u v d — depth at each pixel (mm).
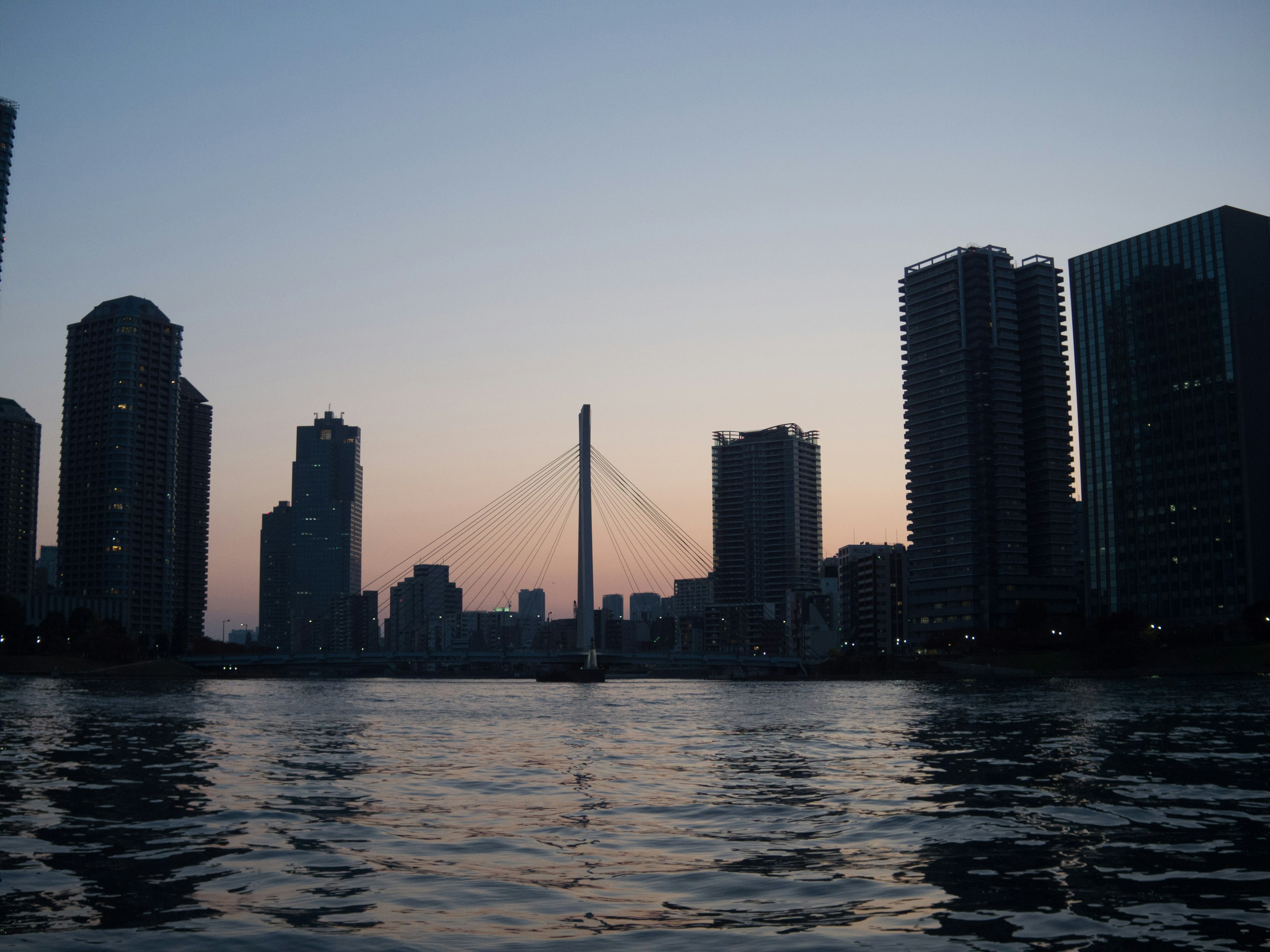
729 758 66125
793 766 60094
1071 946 21156
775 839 33938
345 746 76875
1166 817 38094
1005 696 170750
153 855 31453
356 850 32250
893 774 54688
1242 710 117812
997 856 30562
